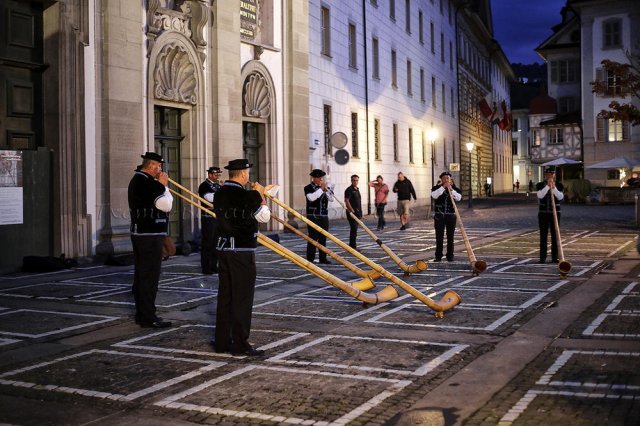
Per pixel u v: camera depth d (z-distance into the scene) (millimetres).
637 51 44875
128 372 6145
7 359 6699
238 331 6602
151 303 8070
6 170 13617
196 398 5336
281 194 22703
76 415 5023
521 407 4914
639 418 4629
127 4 15836
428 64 44031
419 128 41469
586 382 5488
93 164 15258
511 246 16984
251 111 21234
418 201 40625
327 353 6652
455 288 10484
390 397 5246
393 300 9523
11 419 4957
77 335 7738
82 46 14906
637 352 6398
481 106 51125
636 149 45031
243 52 20844
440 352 6586
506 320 8008
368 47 32688
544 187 13305
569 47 53688
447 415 4805
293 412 4965
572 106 54062
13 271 13430
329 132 28109
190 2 18141
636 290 9906
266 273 12648
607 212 31438
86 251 15023
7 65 14016
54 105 14516
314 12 26562
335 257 9016
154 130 17344
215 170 12852
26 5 14336
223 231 6637
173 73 17547
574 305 8844
